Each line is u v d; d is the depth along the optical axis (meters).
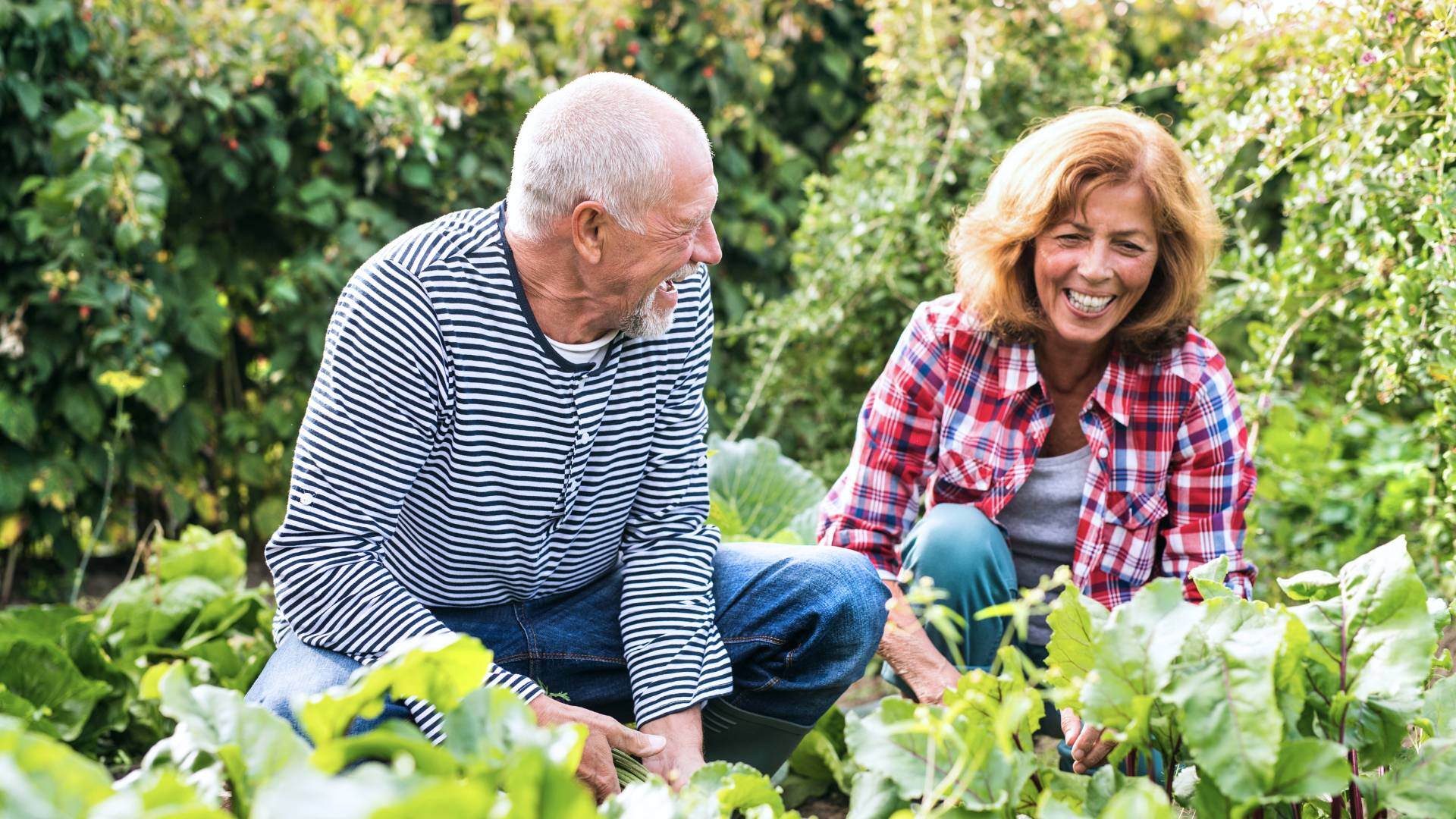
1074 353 2.24
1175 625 1.39
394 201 4.41
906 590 2.30
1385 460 3.71
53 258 3.73
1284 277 2.84
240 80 4.05
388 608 1.85
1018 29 4.08
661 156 1.77
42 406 3.93
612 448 2.02
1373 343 2.61
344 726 1.30
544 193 1.80
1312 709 1.47
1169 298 2.14
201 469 4.39
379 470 1.87
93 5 3.81
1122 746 1.43
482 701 1.25
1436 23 2.22
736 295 4.71
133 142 3.94
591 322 1.90
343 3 4.79
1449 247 2.20
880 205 4.00
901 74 4.13
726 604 2.18
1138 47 4.96
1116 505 2.25
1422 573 2.75
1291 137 2.68
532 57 4.77
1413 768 1.42
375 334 1.83
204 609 2.90
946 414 2.29
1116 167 2.03
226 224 4.30
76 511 4.14
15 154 3.70
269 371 4.27
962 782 1.34
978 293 2.23
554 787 1.05
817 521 2.96
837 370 4.21
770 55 4.81
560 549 2.07
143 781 1.16
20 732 1.05
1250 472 2.26
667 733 1.98
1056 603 1.53
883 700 1.47
